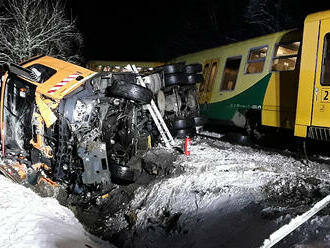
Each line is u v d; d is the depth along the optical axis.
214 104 12.55
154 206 6.64
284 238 4.64
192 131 10.46
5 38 15.47
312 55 7.85
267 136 10.91
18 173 6.94
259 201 5.81
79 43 18.80
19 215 5.04
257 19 25.69
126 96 7.48
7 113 7.32
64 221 5.57
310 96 7.86
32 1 16.28
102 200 7.29
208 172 6.95
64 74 7.60
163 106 9.45
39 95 7.09
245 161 7.60
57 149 7.07
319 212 5.21
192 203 6.33
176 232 5.93
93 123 7.49
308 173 6.86
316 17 7.85
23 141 7.32
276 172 6.80
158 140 9.35
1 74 7.68
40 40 15.87
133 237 6.11
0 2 16.39
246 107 10.95
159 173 7.61
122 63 16.50
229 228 5.34
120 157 8.05
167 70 9.59
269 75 10.02
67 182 7.34
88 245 4.89
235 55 11.73
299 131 8.12
